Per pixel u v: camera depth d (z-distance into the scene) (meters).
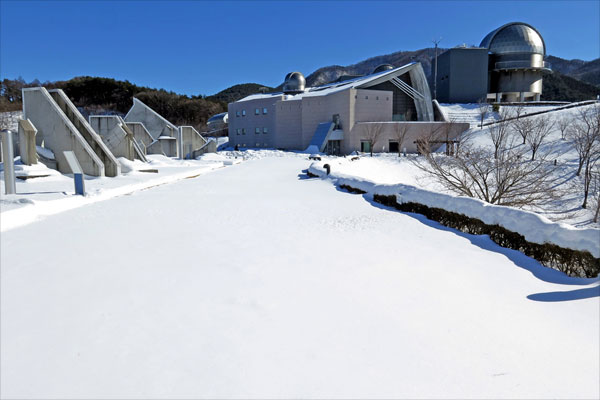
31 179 17.97
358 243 7.37
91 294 4.76
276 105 63.50
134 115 47.47
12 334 3.76
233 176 23.31
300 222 9.44
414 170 34.84
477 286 5.13
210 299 4.61
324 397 2.81
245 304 4.47
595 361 3.34
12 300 4.57
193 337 3.70
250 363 3.25
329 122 56.62
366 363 3.26
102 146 20.58
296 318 4.11
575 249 5.68
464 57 72.81
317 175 21.92
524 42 75.62
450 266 5.96
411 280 5.32
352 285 5.10
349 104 52.72
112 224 9.09
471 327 3.95
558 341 3.69
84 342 3.61
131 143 26.27
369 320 4.08
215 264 5.98
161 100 104.06
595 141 37.50
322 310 4.32
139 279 5.29
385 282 5.22
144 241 7.44
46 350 3.47
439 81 78.50
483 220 7.91
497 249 6.96
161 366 3.21
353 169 28.81
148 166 25.50
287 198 13.80
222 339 3.66
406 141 52.00
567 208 25.48
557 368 3.22
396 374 3.11
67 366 3.22
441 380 3.03
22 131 18.64
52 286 5.02
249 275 5.47
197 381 3.00
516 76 78.44
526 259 6.38
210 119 99.38
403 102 62.69
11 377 3.07
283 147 63.72
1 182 17.14
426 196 10.15
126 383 2.98
